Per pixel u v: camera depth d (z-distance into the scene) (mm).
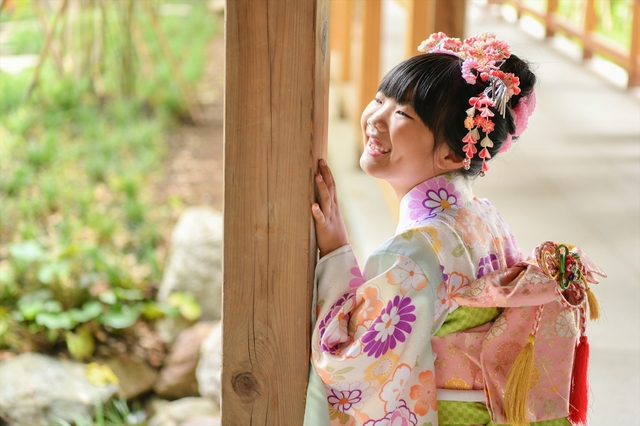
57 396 3361
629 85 7152
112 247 5066
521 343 1374
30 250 4238
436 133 1363
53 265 4168
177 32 11094
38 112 7168
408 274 1305
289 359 1387
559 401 1394
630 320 3076
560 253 1373
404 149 1379
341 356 1309
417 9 3539
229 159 1312
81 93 7785
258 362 1396
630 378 2633
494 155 1457
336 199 1404
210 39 12047
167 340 4148
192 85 8727
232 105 1288
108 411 3371
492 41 1438
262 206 1325
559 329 1383
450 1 3250
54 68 8305
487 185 4766
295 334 1372
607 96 6992
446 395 1394
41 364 3557
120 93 7980
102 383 3543
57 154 6379
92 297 4223
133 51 8328
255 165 1310
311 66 1255
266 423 1421
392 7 12297
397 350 1312
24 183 5758
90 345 3900
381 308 1300
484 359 1375
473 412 1388
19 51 9523
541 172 5023
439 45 1484
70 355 3902
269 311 1368
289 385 1397
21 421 3240
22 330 3932
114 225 5207
